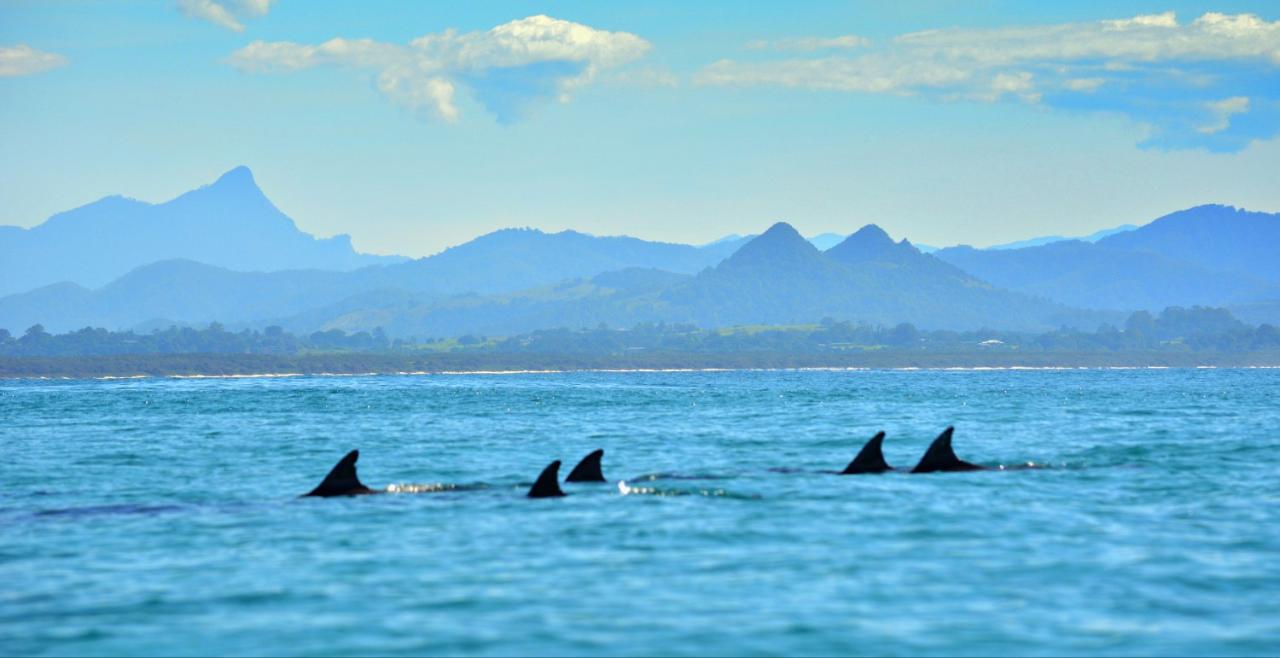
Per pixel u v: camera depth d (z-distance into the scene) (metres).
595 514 103.81
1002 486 119.81
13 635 67.38
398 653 63.62
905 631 66.56
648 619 69.44
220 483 136.62
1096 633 65.88
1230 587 75.75
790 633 66.44
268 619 70.12
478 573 81.31
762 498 112.12
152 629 68.25
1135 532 94.19
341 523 100.94
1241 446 175.38
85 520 105.06
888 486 119.81
